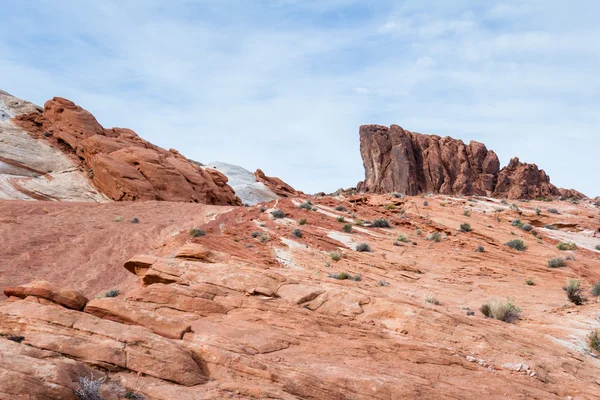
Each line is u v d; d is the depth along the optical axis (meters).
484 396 11.89
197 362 9.80
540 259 32.81
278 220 35.44
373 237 34.19
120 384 8.31
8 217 34.97
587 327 19.33
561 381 14.03
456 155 94.25
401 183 90.88
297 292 17.09
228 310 14.94
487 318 19.92
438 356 13.99
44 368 7.44
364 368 12.09
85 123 67.94
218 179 72.31
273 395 9.01
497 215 45.53
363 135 97.88
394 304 16.97
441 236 36.62
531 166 91.25
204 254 20.48
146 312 11.49
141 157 58.12
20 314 9.48
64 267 26.66
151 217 40.78
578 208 53.53
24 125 66.12
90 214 40.16
